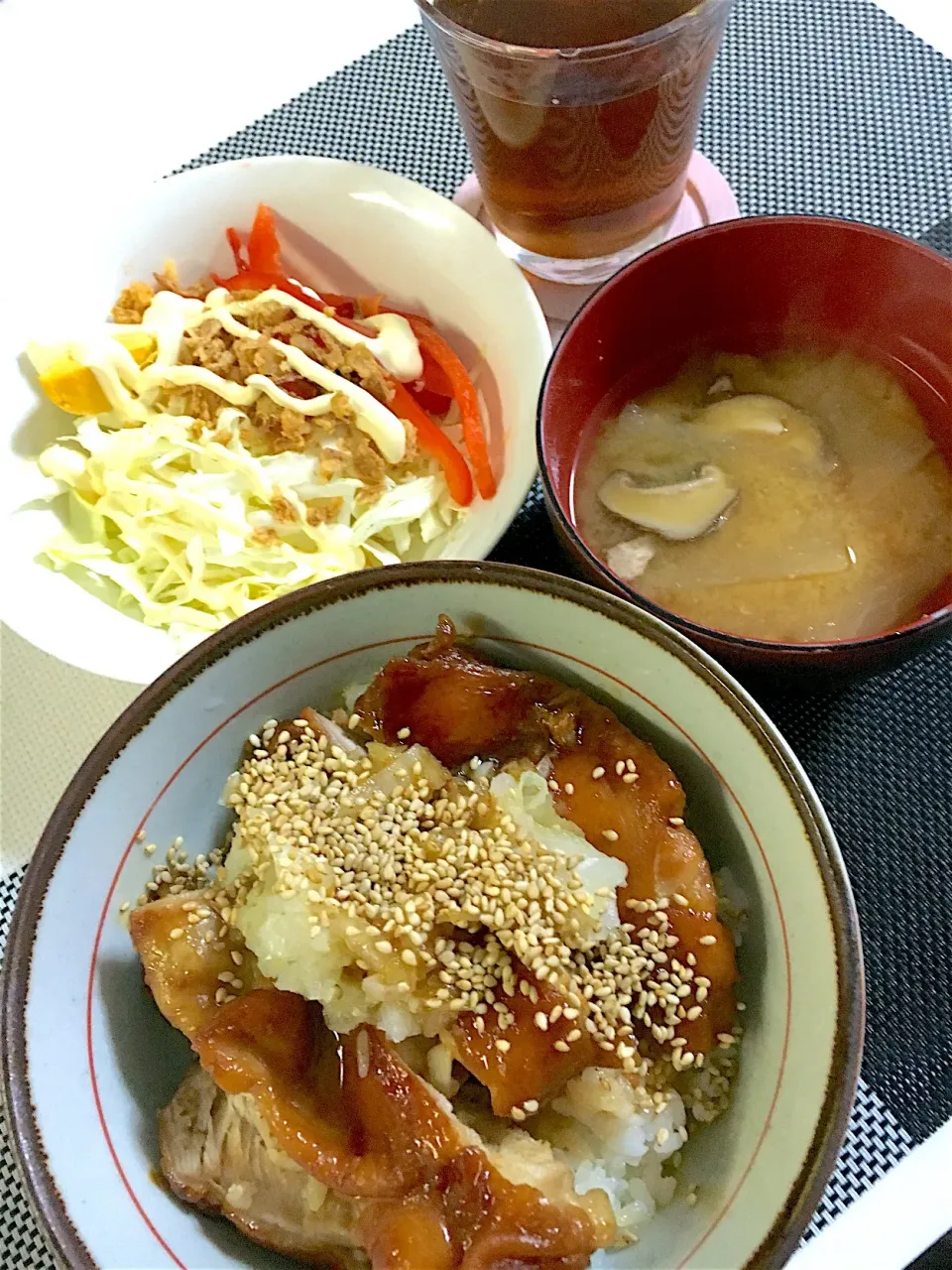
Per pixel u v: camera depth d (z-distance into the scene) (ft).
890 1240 0.77
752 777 0.74
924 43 1.27
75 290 1.13
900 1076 0.82
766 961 0.76
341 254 1.16
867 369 0.98
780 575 0.91
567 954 0.74
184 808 0.83
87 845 0.76
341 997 0.73
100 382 1.11
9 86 1.39
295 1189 0.72
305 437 1.12
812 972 0.69
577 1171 0.74
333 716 0.87
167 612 1.05
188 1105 0.77
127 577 1.08
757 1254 0.64
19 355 1.10
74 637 0.98
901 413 0.96
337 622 0.82
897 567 0.91
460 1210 0.68
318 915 0.74
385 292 1.17
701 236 0.91
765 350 1.01
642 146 1.02
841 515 0.93
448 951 0.74
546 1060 0.72
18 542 1.05
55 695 1.04
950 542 0.91
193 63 1.38
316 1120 0.71
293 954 0.73
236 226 1.16
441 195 1.14
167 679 0.77
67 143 1.33
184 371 1.12
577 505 0.96
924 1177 0.79
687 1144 0.77
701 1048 0.75
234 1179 0.73
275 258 1.15
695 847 0.78
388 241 1.13
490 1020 0.72
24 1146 0.67
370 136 1.29
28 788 1.00
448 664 0.83
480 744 0.84
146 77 1.38
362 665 0.86
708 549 0.93
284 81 1.34
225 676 0.80
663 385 1.01
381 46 1.35
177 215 1.14
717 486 0.95
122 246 1.13
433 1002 0.72
